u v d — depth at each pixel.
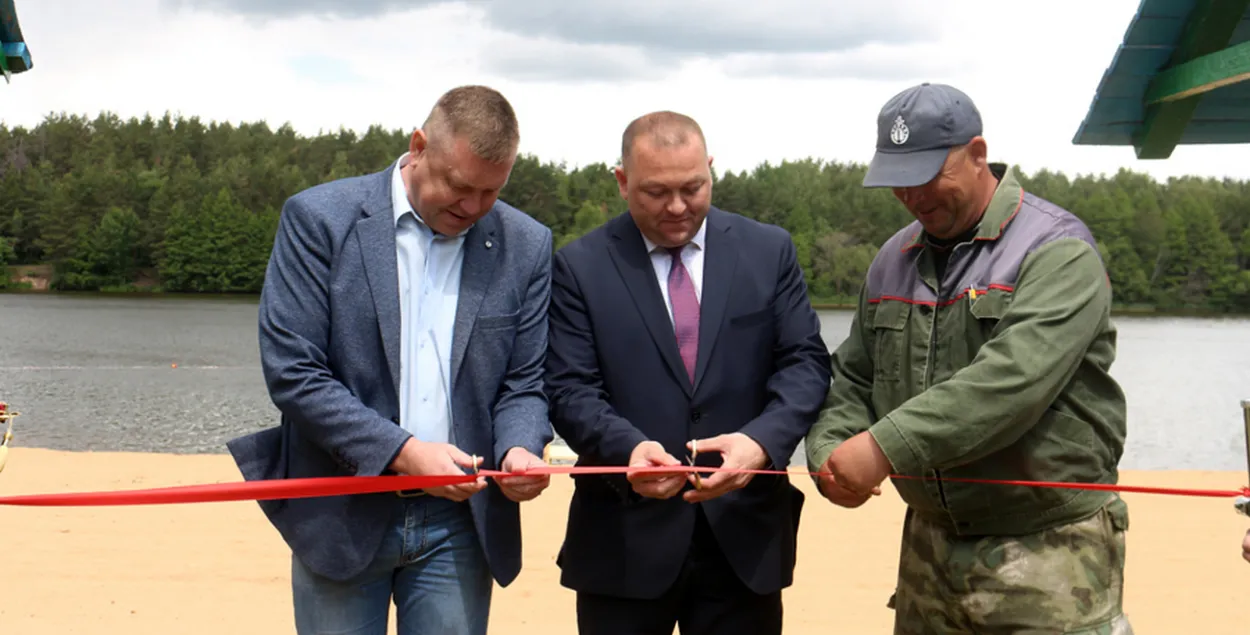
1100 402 3.16
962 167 3.07
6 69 5.68
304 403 3.03
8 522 8.02
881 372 3.40
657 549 3.43
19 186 97.56
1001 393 2.93
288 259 3.14
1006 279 3.08
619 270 3.52
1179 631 5.98
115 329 50.53
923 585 3.38
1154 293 87.69
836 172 108.44
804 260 89.25
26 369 30.39
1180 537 8.13
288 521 3.21
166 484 10.14
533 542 7.73
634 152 3.29
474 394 3.25
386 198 3.21
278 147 121.81
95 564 6.98
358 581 3.21
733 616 3.54
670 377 3.46
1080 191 94.81
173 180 104.62
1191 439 20.50
